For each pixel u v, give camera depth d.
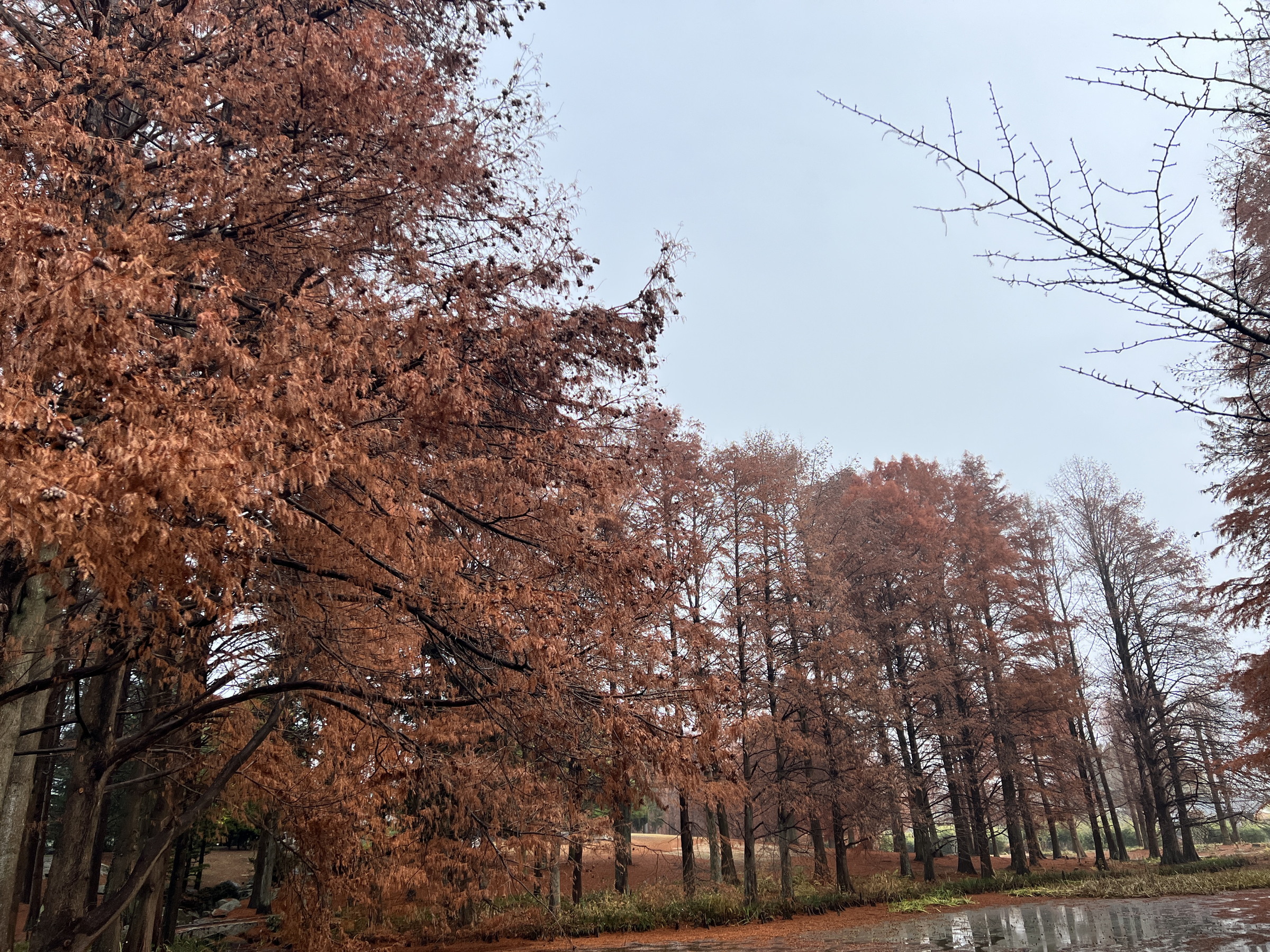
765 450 23.55
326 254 5.62
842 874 22.78
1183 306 3.43
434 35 7.11
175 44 5.29
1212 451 12.47
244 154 5.54
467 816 8.59
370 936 12.91
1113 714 32.00
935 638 27.30
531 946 15.98
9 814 7.77
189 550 3.36
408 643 6.69
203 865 27.50
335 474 4.69
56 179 4.54
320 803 8.55
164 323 4.83
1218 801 28.52
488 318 5.65
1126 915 17.42
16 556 4.50
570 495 6.02
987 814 28.16
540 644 4.92
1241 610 13.35
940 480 33.47
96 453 3.07
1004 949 13.22
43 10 5.98
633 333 6.40
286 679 6.57
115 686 6.47
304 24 5.55
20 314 2.95
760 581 21.38
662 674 6.05
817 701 21.23
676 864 30.39
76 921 5.64
